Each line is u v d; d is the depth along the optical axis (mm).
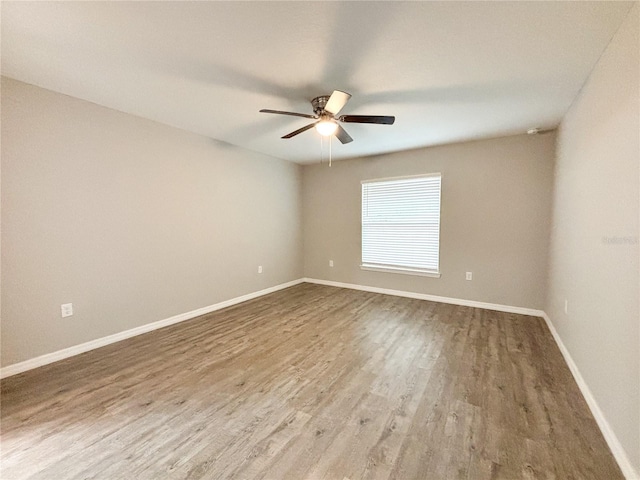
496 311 3857
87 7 1483
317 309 3984
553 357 2568
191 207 3646
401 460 1473
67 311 2605
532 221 3641
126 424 1742
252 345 2848
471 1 1438
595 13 1516
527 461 1463
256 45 1818
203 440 1612
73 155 2611
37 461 1471
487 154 3859
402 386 2131
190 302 3670
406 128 3373
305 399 1981
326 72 2137
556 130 3354
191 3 1455
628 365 1417
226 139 3918
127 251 3029
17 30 1672
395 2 1447
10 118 2262
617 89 1643
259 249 4707
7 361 2287
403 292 4652
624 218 1518
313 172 5496
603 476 1380
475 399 1971
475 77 2197
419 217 4441
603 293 1759
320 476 1382
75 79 2273
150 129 3178
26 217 2361
